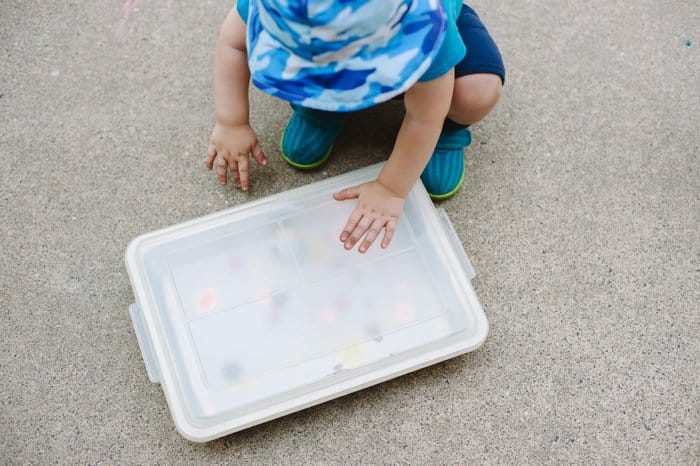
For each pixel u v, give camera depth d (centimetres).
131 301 107
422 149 94
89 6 126
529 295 108
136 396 102
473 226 112
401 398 102
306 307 104
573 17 126
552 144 117
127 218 112
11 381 102
